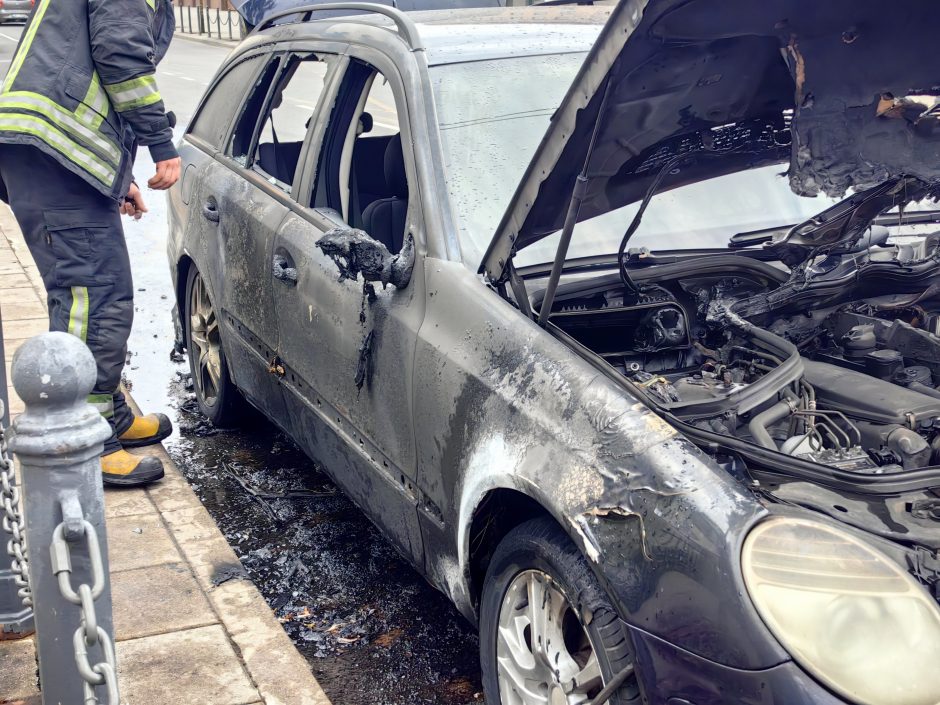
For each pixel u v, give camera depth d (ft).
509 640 8.34
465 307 9.01
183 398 17.84
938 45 8.12
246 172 13.87
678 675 6.58
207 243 14.43
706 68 8.18
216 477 14.75
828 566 6.38
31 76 11.55
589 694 7.45
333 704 9.80
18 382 5.78
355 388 10.50
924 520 7.04
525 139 10.59
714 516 6.63
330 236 9.40
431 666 10.41
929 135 8.92
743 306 10.21
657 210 11.27
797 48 8.09
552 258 10.32
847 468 7.93
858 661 6.04
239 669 9.53
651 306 9.86
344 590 11.84
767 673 6.15
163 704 9.00
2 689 9.00
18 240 25.95
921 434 8.38
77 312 12.37
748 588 6.32
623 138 8.54
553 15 13.47
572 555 7.55
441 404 8.98
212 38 115.55
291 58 13.56
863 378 9.15
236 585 10.98
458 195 9.93
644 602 6.75
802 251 10.62
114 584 10.90
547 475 7.58
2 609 9.65
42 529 5.98
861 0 7.62
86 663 5.49
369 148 12.02
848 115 8.71
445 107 10.62
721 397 8.33
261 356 13.03
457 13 13.33
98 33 11.57
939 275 10.40
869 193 9.98
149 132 12.12
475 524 8.68
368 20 12.51
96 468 6.01
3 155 11.85
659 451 7.07
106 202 12.32
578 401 7.68
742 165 10.87
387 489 10.21
